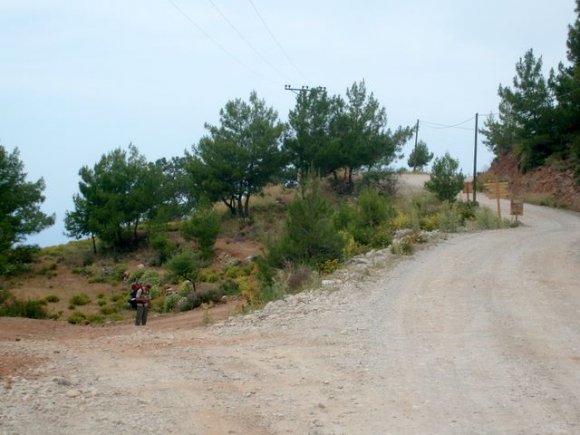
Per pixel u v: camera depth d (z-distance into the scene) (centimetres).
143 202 5944
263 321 1443
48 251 6200
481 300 1579
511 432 667
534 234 3294
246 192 6241
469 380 884
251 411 749
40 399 777
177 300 3584
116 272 5303
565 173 5734
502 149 7225
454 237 3144
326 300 1630
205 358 1048
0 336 1550
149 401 788
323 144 6138
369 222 3394
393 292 1727
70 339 1486
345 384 873
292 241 2256
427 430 677
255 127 6084
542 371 928
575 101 5588
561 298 1587
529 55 6112
